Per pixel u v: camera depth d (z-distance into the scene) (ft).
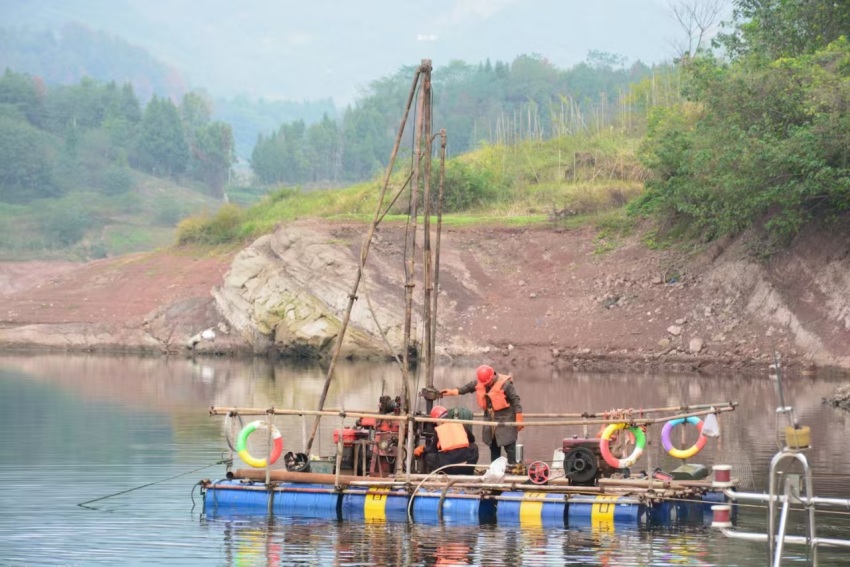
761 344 212.43
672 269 245.04
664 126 270.46
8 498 96.94
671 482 89.61
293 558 75.66
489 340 243.19
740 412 146.82
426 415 98.68
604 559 74.33
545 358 232.73
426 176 104.99
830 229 218.79
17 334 302.25
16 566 73.61
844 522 85.10
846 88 195.21
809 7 243.81
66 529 84.64
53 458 117.19
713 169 218.18
